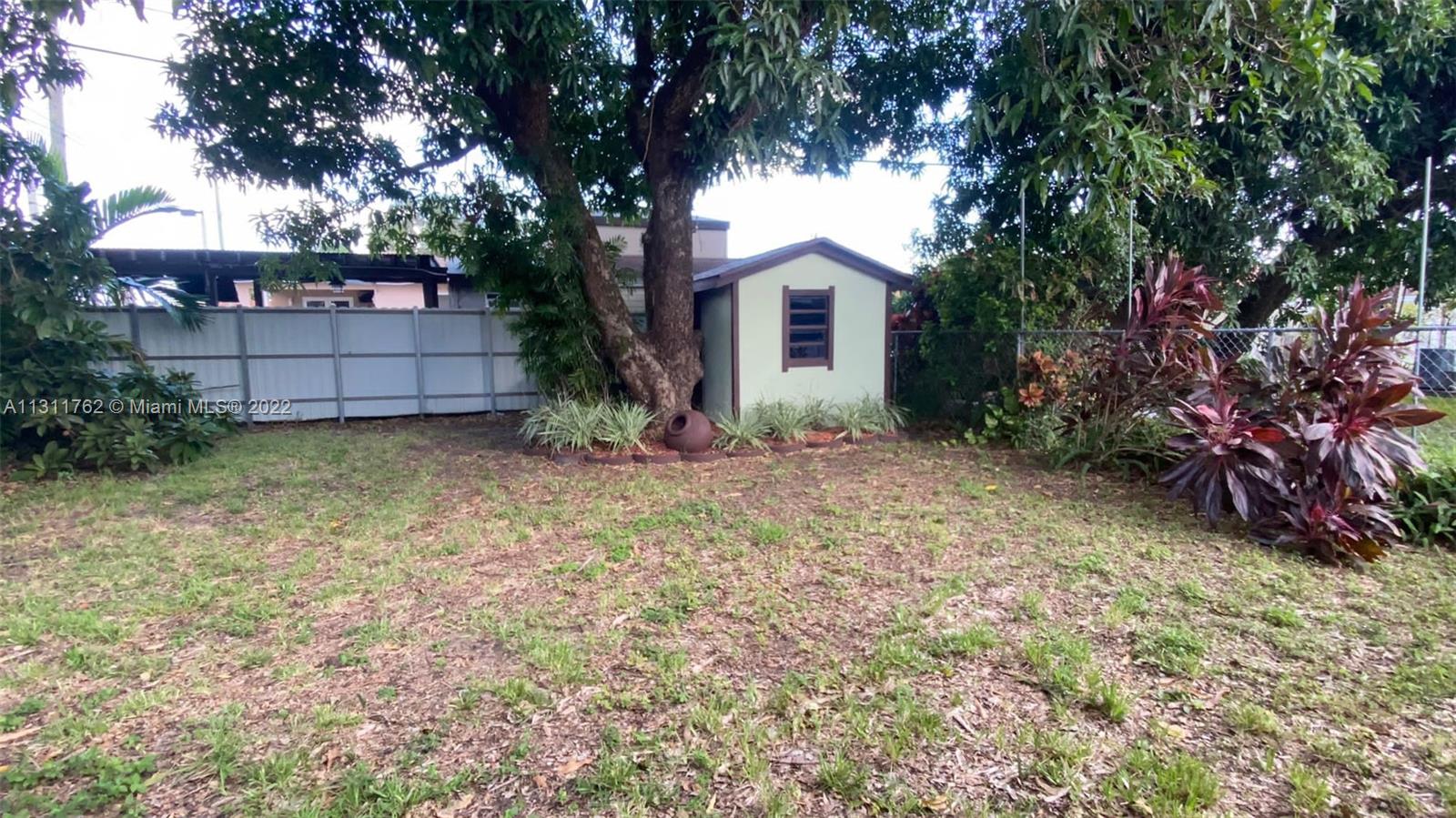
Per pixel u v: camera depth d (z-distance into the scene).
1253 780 2.20
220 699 2.76
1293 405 4.86
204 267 10.82
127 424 6.79
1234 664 2.92
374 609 3.63
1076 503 5.50
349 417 10.66
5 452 6.62
